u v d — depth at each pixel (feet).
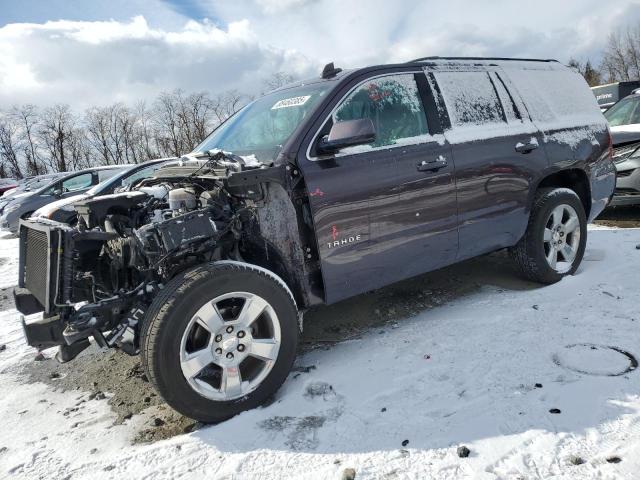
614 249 17.46
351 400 9.61
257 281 9.55
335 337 12.69
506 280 15.60
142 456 8.48
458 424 8.50
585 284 14.34
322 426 8.87
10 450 9.20
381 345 11.86
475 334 11.82
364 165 11.00
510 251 14.80
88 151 198.08
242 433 8.88
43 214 20.80
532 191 13.97
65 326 9.18
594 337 11.00
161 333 8.67
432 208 11.98
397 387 9.87
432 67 13.03
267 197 10.53
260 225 10.55
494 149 13.08
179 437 8.99
